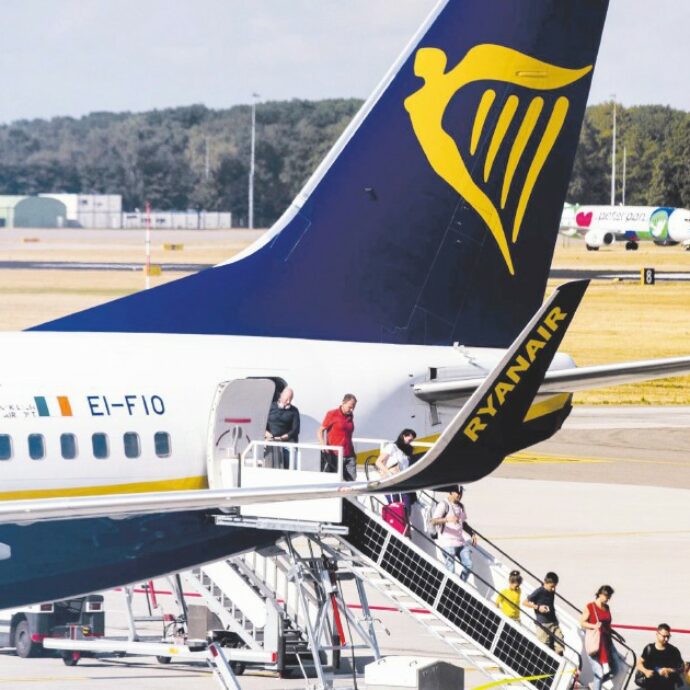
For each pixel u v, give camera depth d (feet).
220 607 378.53
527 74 370.53
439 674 330.75
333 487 249.96
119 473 318.65
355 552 334.65
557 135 377.30
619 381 326.24
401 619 433.48
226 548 338.54
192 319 352.90
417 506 373.61
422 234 370.73
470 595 334.44
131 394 326.44
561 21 370.73
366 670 330.34
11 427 307.17
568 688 337.11
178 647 365.61
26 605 313.94
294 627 367.25
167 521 325.83
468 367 374.43
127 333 344.49
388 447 345.72
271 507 328.08
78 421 315.78
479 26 366.63
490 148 371.97
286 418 337.72
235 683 328.29
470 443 243.40
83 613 384.06
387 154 367.04
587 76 376.48
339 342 365.61
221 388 335.26
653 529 586.86
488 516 609.42
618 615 440.86
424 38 364.99
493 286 379.35
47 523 309.63
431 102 367.04
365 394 358.64
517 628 336.49
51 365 322.55
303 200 364.58
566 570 503.20
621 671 354.13
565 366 391.24
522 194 377.50
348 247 366.43
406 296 371.35
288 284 361.51
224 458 334.65
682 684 348.18
